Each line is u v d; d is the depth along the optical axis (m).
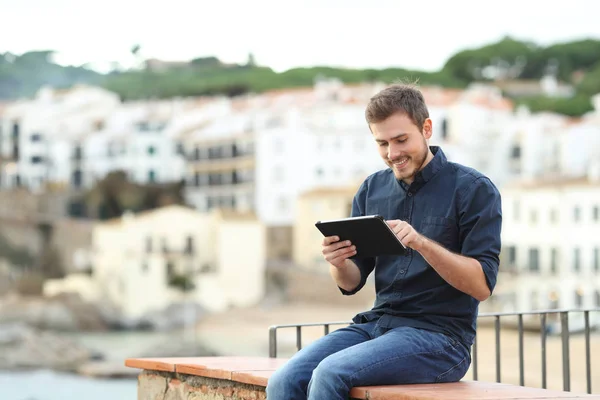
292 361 4.17
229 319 104.69
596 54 138.88
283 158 111.25
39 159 120.88
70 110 123.50
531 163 109.69
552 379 53.47
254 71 139.00
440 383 4.04
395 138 4.14
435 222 4.16
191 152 119.06
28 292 110.12
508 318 69.88
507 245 99.19
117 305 105.75
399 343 3.99
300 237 108.88
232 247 108.88
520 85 138.25
